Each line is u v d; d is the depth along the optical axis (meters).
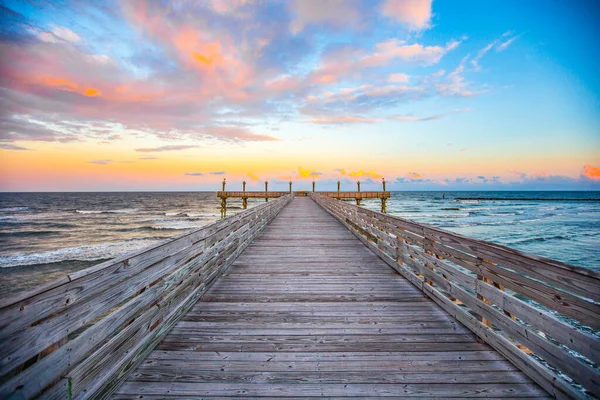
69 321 1.58
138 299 2.28
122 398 1.94
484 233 23.12
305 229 9.39
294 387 2.06
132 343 2.20
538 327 2.03
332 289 4.03
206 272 3.98
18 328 1.28
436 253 3.60
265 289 4.02
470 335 2.78
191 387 2.05
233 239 5.46
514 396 1.97
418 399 1.96
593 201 79.38
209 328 2.89
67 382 1.57
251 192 35.91
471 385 2.08
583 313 1.69
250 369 2.25
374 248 6.20
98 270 1.80
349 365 2.31
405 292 3.93
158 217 40.41
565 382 1.82
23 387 1.31
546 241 19.38
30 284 11.70
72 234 25.00
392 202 74.69
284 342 2.65
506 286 2.38
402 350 2.53
